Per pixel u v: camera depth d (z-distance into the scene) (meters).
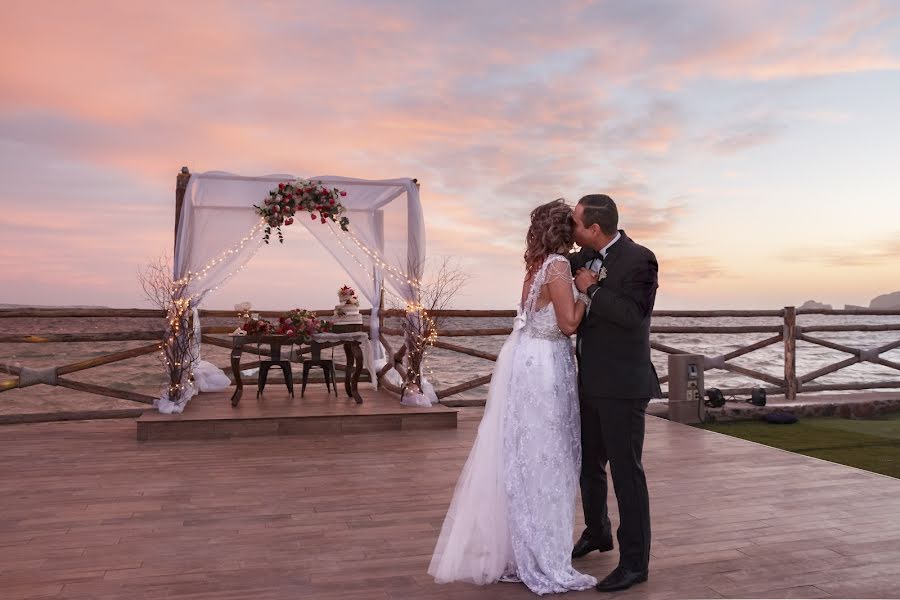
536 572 2.82
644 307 2.76
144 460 5.14
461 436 6.17
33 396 14.82
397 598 2.68
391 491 4.32
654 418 7.19
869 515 3.82
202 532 3.49
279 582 2.83
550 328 2.98
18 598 2.62
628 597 2.71
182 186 6.70
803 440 6.36
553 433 2.92
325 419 6.26
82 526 3.57
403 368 7.55
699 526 3.62
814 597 2.71
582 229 2.89
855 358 8.52
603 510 3.18
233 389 8.00
